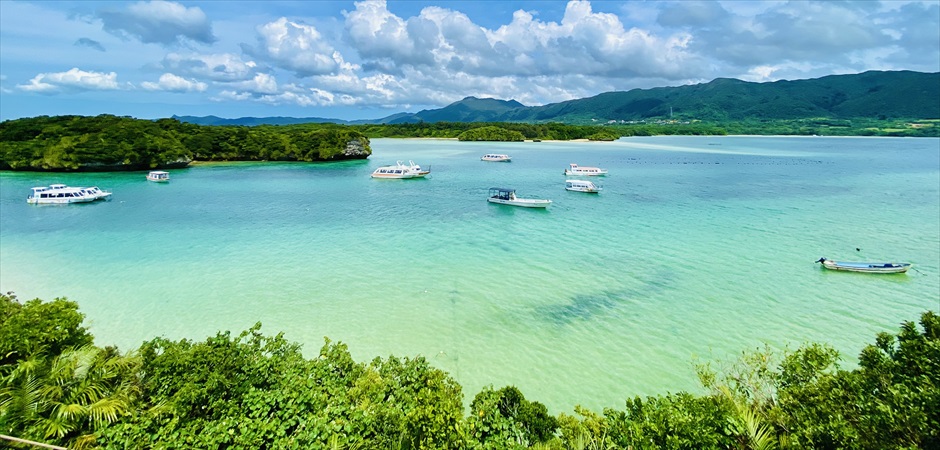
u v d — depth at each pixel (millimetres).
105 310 25438
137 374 12914
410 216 51375
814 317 24797
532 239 41031
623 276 31062
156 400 11562
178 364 12203
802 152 140750
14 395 10500
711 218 49094
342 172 94938
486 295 27875
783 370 12906
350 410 10961
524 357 21000
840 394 10117
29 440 9281
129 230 43844
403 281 30234
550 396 18219
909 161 109375
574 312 25547
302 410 11016
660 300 27109
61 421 10133
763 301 26906
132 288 28703
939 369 9570
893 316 24891
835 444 8680
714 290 28562
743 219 48406
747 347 21656
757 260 34375
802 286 29156
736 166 101250
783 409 10930
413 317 24906
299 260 34688
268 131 140875
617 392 18484
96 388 11430
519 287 29156
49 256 35062
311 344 22047
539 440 11359
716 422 9906
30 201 56375
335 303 26656
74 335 13641
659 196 63219
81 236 41344
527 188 71688
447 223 47844
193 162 110000
